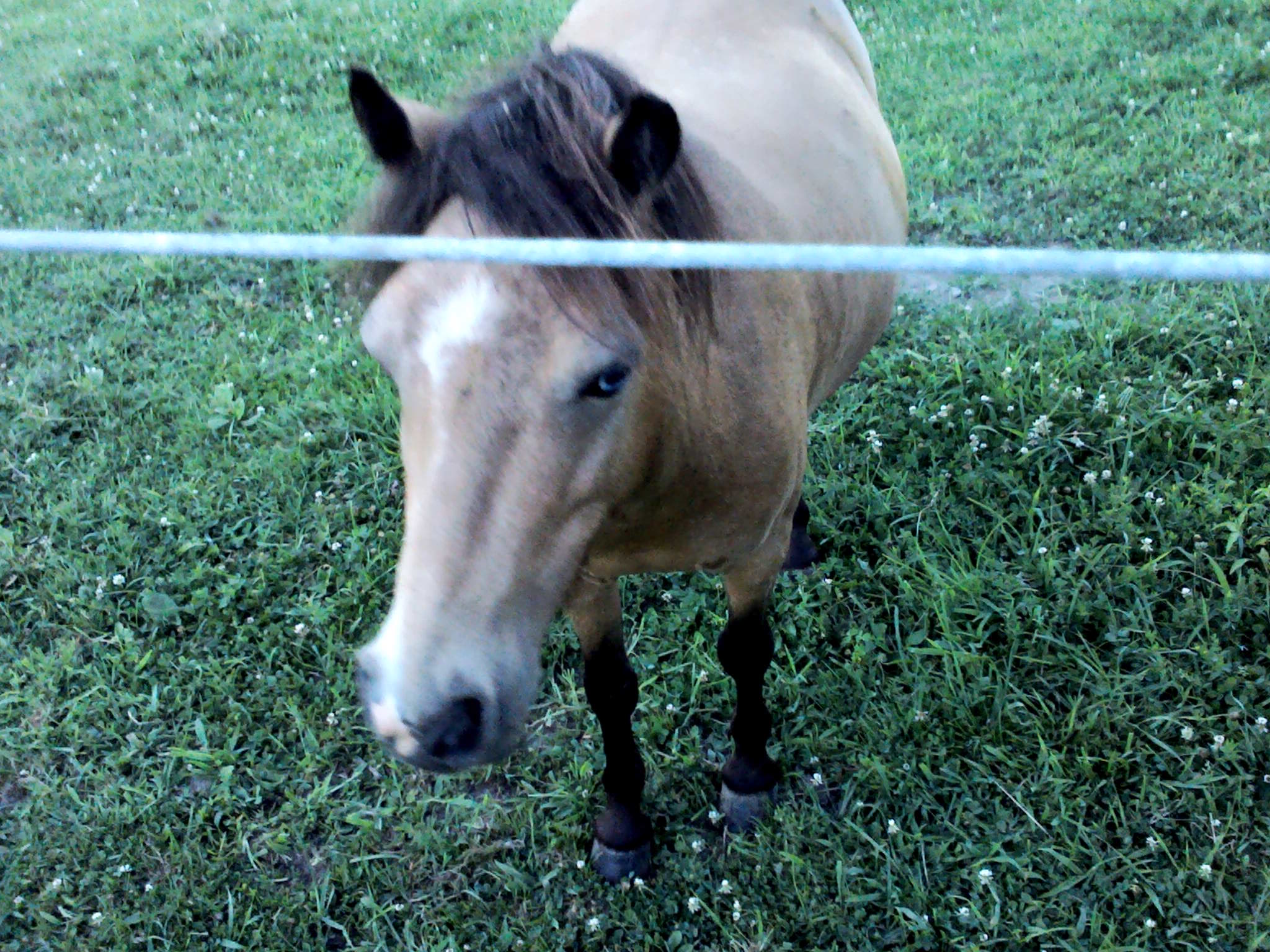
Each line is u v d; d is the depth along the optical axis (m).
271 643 3.09
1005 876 2.42
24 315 4.37
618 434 1.46
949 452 3.40
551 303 1.30
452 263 1.33
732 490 1.92
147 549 3.38
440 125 1.53
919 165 4.77
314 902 2.54
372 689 1.41
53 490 3.60
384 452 3.62
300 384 3.95
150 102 6.04
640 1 2.79
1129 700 2.71
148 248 1.20
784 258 1.03
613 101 1.49
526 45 1.72
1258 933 2.24
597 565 2.01
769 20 2.83
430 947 2.43
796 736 2.79
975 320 3.82
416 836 2.62
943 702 2.72
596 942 2.43
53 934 2.51
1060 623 2.87
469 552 1.35
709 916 2.45
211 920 2.53
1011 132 4.86
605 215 1.34
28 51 6.84
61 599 3.21
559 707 2.96
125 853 2.63
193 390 3.94
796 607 3.03
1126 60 5.29
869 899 2.39
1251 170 4.36
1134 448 3.25
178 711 2.97
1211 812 2.45
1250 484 3.10
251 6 7.08
